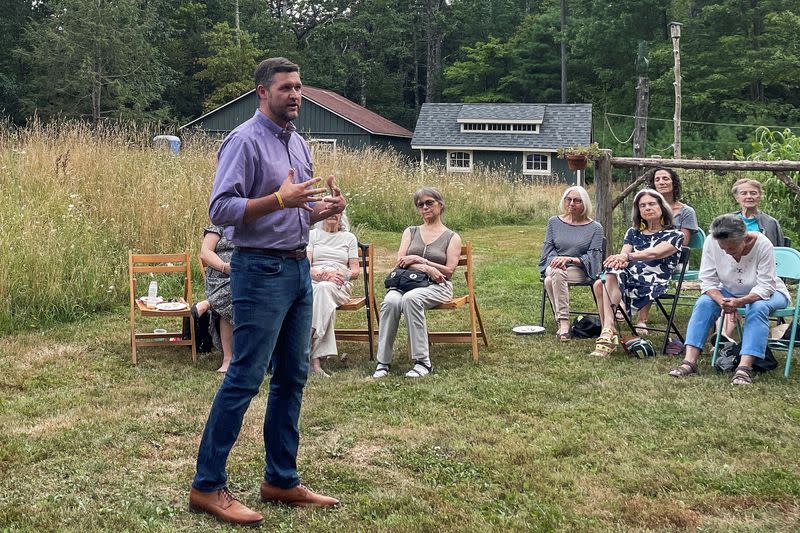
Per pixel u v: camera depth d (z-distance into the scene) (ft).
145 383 20.01
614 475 14.32
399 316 21.02
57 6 124.67
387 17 177.06
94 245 30.89
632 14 141.18
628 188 28.78
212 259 21.08
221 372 21.11
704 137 128.47
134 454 15.15
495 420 17.24
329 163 57.57
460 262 22.61
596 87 157.38
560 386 19.69
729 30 129.29
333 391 19.25
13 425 16.62
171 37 154.81
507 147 121.90
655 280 23.40
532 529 12.21
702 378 20.20
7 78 130.72
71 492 13.33
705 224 33.71
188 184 38.09
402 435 16.25
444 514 12.69
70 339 24.35
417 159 141.49
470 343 24.21
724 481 13.97
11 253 27.32
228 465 14.52
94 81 120.98
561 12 158.20
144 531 11.93
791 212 33.09
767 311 20.21
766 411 17.60
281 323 12.27
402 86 187.62
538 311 28.89
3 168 37.24
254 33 155.22
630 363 21.83
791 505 13.12
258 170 12.09
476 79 168.14
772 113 123.65
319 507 12.95
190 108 155.53
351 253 22.77
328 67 172.76
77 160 39.27
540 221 63.31
